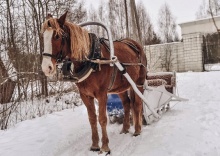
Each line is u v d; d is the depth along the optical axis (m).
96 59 4.32
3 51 8.24
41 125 6.70
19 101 7.51
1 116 6.86
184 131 5.27
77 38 4.10
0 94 7.45
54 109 8.58
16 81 7.71
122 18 20.41
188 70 20.23
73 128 6.27
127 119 5.76
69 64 4.20
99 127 6.23
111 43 4.58
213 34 22.12
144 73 5.94
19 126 6.70
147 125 6.07
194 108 7.29
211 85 11.48
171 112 7.07
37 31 9.36
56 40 3.86
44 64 3.75
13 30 9.40
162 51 20.97
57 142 5.26
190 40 20.05
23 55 8.62
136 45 6.12
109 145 4.95
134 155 4.33
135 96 5.55
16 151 4.87
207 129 5.32
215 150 4.30
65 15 4.05
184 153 4.22
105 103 4.52
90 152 4.61
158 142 4.82
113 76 4.68
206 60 21.83
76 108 8.71
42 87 9.23
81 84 4.41
